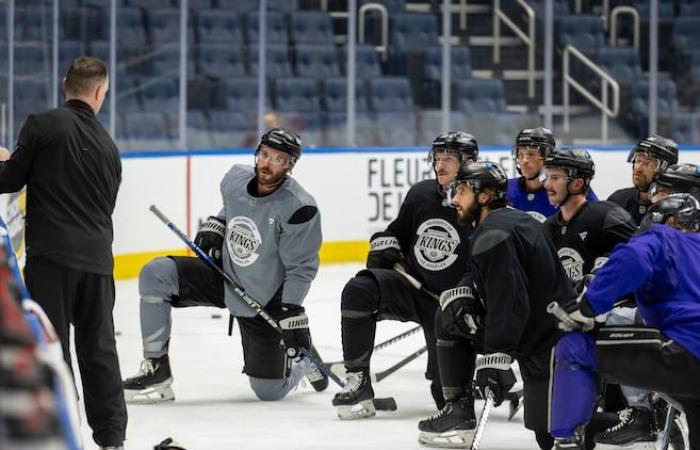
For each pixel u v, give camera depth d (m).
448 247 13.47
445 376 12.09
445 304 11.59
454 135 13.46
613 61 31.06
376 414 13.77
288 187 13.95
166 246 25.47
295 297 13.80
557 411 10.48
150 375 14.23
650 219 10.22
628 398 11.41
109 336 10.65
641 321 11.29
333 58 29.56
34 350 4.47
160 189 25.27
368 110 29.50
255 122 28.33
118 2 26.80
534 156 14.39
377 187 28.14
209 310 21.61
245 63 28.52
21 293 6.45
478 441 10.98
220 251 14.30
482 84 30.22
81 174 10.44
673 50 31.45
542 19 30.67
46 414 4.34
